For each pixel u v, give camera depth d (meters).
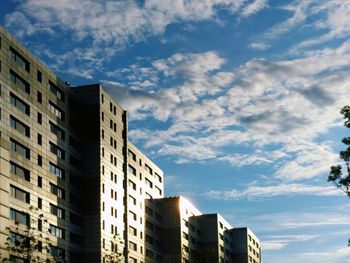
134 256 134.88
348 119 50.22
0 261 78.56
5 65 92.31
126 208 130.12
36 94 101.38
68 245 107.31
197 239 180.75
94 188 116.00
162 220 161.62
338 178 50.09
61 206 106.06
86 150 118.19
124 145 133.00
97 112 119.56
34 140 98.69
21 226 91.19
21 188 92.69
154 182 158.25
